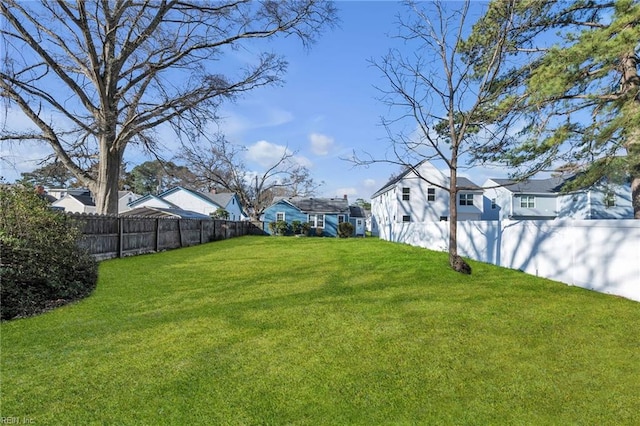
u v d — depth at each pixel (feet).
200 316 16.84
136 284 24.27
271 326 15.49
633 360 12.30
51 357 12.07
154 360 11.93
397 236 73.15
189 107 47.85
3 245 18.99
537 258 28.84
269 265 33.58
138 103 47.01
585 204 80.79
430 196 87.97
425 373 11.27
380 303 19.54
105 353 12.45
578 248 24.67
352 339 14.10
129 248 42.63
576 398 9.87
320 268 31.58
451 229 31.09
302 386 10.37
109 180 45.78
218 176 113.70
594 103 32.99
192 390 10.05
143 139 49.34
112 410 9.03
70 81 43.45
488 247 36.83
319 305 19.03
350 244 60.13
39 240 21.08
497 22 32.30
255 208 125.49
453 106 32.01
